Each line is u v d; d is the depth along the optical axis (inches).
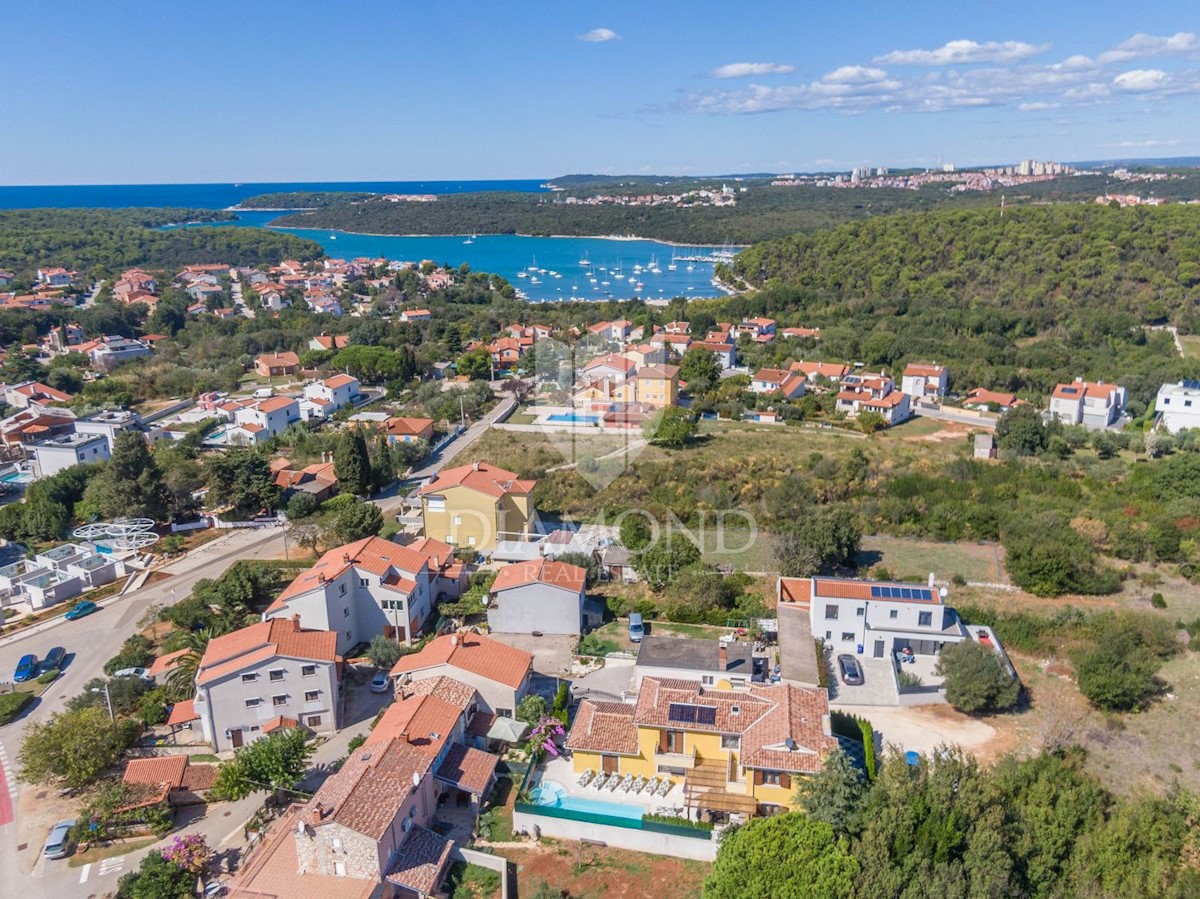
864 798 1476.4
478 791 1669.5
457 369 6058.1
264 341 7042.3
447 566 2726.4
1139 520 3105.3
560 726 1895.9
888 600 2231.8
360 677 2242.9
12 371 5639.8
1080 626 2367.1
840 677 2140.7
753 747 1615.4
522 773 1803.6
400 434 4237.2
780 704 1706.4
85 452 3941.9
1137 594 2632.9
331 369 5900.6
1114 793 1756.9
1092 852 1439.5
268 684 1942.7
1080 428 4439.0
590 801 1691.7
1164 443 4131.4
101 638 2477.9
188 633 2400.3
